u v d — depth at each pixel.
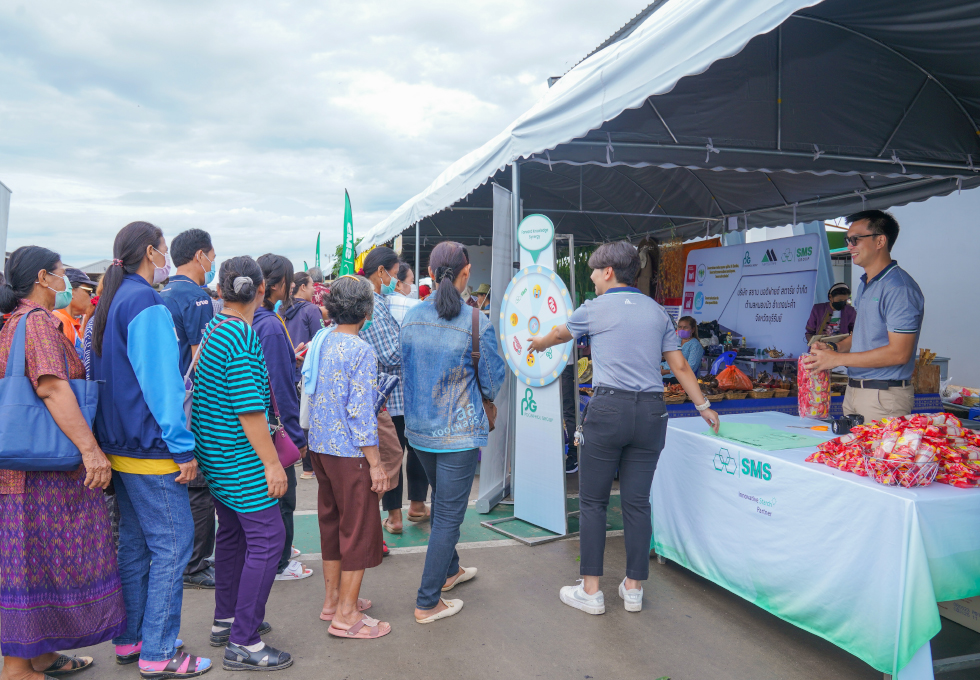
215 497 2.63
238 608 2.54
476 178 4.88
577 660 2.61
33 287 2.34
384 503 4.16
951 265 7.71
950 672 2.52
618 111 3.03
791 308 5.83
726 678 2.46
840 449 2.57
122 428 2.32
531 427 4.33
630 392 2.86
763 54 4.16
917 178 5.94
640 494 3.00
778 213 7.54
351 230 8.77
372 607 3.13
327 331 2.86
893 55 4.02
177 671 2.45
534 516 4.32
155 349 2.28
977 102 4.28
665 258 8.65
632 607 3.03
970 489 2.22
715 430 3.17
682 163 4.44
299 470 6.18
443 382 2.85
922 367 4.76
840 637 2.40
